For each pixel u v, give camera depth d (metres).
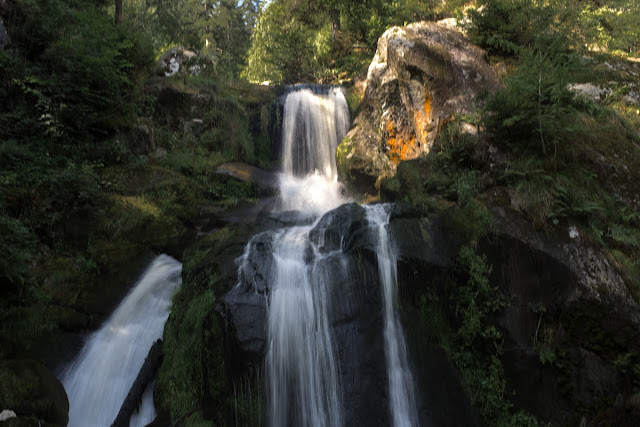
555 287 5.76
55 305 6.57
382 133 10.09
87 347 6.45
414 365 5.71
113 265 7.30
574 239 6.02
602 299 5.56
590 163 6.96
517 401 5.55
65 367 6.11
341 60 17.59
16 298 6.32
